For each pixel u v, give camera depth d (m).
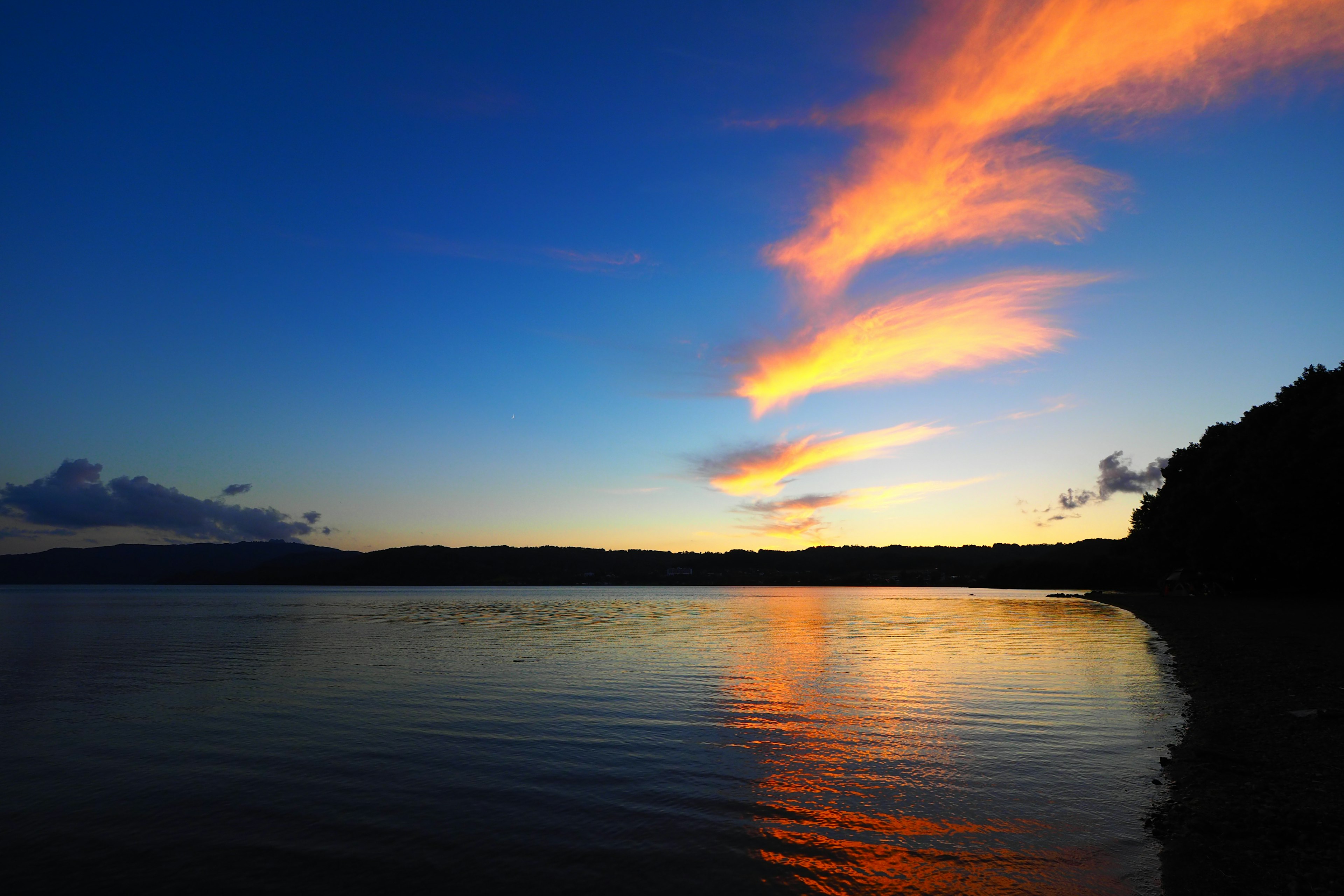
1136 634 43.69
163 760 15.94
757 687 24.88
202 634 50.22
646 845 10.88
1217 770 13.69
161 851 11.01
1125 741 16.41
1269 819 10.95
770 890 9.33
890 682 25.59
